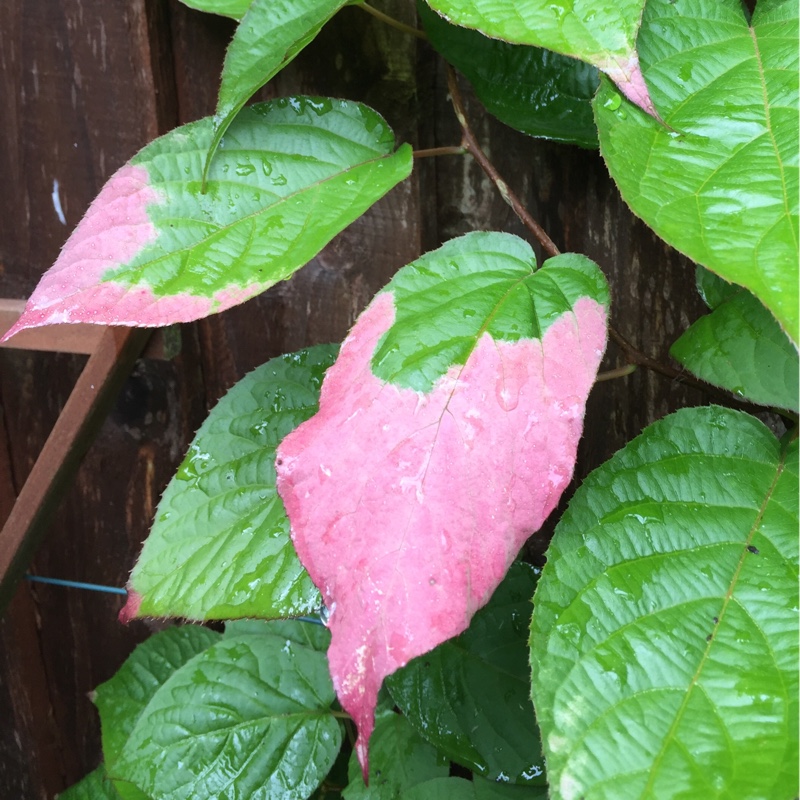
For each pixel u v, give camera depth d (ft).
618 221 1.15
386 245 1.15
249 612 0.88
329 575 0.66
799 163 0.66
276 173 0.85
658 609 0.72
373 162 0.87
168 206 0.82
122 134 1.13
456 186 1.16
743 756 0.65
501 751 1.01
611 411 1.22
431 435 0.68
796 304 0.59
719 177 0.67
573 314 0.72
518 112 0.99
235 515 0.94
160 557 0.93
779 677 0.68
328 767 1.09
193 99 1.13
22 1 1.09
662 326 1.18
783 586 0.72
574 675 0.70
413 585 0.64
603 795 0.65
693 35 0.75
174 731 1.11
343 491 0.67
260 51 0.78
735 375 0.82
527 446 0.68
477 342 0.71
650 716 0.68
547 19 0.71
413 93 1.09
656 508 0.77
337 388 0.71
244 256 0.80
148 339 1.15
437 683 1.05
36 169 1.16
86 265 0.79
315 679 1.13
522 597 1.07
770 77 0.71
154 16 1.08
